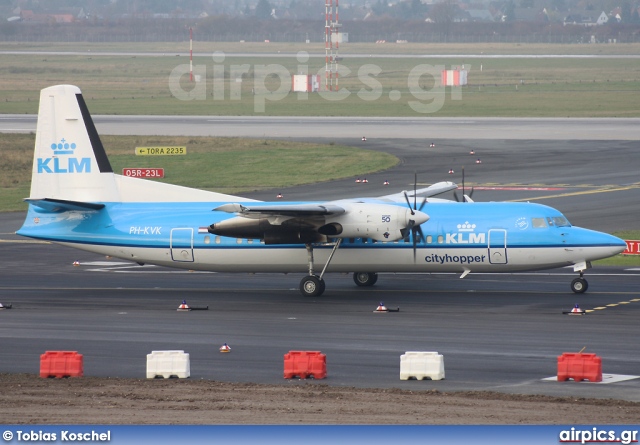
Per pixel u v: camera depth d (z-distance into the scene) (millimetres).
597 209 190125
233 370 81500
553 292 122438
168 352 79125
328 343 92812
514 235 118938
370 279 130625
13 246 171250
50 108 128125
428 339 93688
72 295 125562
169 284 134875
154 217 126500
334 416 62781
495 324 100875
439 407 65750
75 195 128875
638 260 149875
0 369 82562
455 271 121938
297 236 119188
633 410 64750
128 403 67562
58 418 62656
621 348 87938
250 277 141000
